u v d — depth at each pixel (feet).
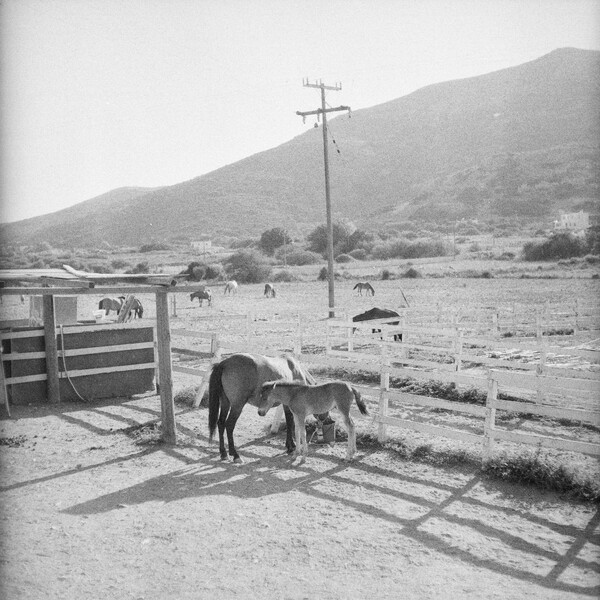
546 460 27.20
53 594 18.24
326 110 95.71
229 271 224.33
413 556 20.29
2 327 47.73
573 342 62.95
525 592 17.87
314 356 36.60
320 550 20.83
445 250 311.68
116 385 47.11
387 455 30.94
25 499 25.76
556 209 617.21
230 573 19.42
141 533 22.38
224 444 31.48
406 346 48.75
